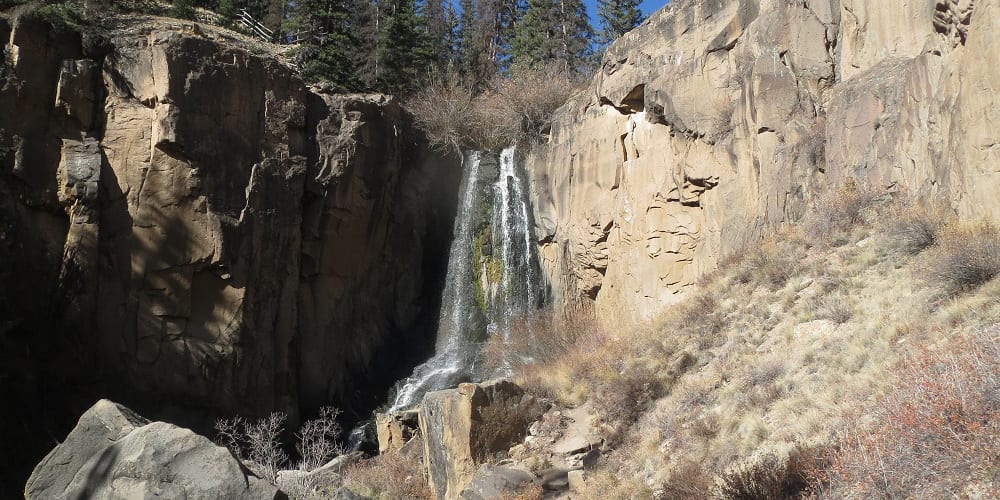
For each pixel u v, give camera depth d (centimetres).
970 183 1345
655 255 2484
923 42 1733
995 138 1277
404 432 2080
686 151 2378
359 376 2955
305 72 3506
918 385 920
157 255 2448
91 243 2370
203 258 2494
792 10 2075
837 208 1747
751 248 1991
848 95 1850
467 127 3559
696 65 2373
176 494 750
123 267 2419
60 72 2408
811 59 2023
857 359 1217
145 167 2464
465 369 2906
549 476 1477
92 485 769
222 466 770
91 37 2491
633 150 2673
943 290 1260
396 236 3266
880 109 1753
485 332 3147
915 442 832
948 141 1455
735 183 2164
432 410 1716
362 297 3059
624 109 2711
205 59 2570
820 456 962
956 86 1426
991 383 830
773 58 2088
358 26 4850
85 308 2333
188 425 2431
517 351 2748
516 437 1647
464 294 3234
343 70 3747
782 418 1182
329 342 2856
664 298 2430
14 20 2347
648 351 1820
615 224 2714
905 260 1462
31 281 2286
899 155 1667
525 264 3197
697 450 1249
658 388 1614
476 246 3303
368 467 1912
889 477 817
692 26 2525
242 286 2559
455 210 3444
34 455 2125
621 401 1612
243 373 2544
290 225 2719
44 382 2234
